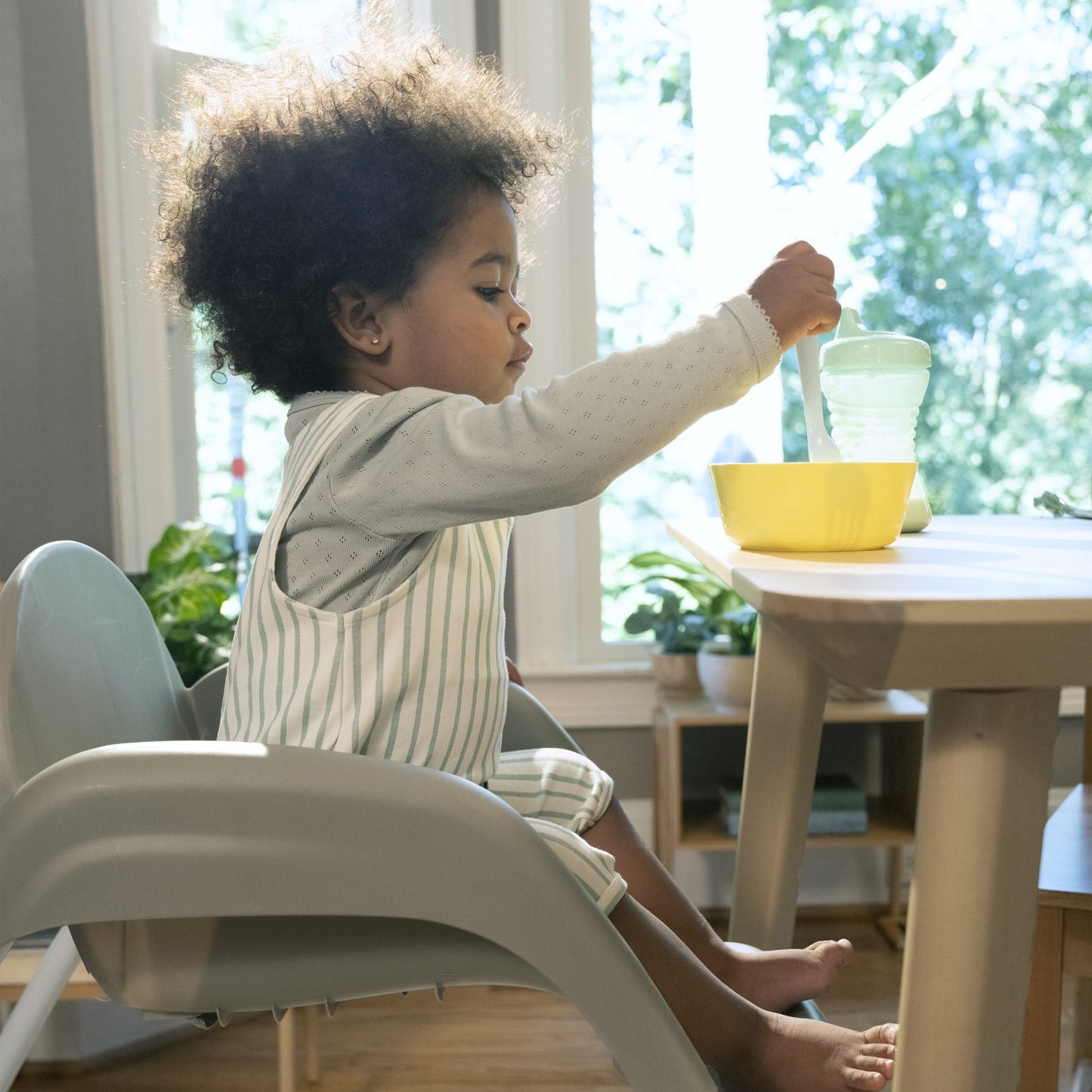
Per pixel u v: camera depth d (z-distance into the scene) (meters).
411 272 0.88
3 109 1.97
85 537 2.02
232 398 2.24
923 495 0.92
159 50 2.10
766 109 2.27
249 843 0.59
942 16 2.32
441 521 0.74
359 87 0.93
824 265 0.78
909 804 2.04
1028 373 2.37
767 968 0.87
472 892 0.58
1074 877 0.94
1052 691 0.48
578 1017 1.81
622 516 2.40
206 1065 1.68
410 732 0.77
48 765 0.68
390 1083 1.59
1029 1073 0.92
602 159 2.35
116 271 2.03
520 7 2.21
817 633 0.43
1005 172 2.34
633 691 2.29
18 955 1.38
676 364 0.71
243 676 0.80
